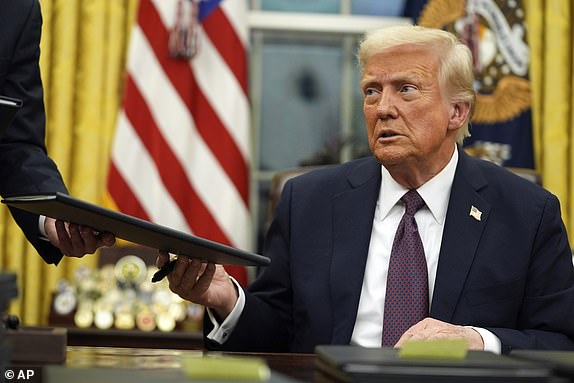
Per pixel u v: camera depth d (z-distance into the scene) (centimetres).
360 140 626
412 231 268
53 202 203
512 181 278
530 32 589
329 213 280
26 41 281
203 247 217
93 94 570
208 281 244
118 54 573
